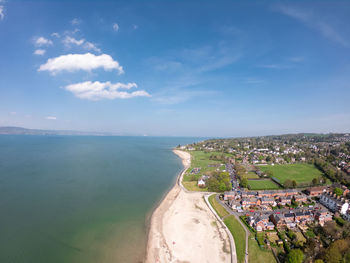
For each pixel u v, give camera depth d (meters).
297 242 67.00
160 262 61.59
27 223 80.50
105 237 73.62
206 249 67.56
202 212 95.00
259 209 97.31
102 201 106.19
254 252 64.88
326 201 104.31
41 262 59.50
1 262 58.50
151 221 86.31
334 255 55.78
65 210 93.56
